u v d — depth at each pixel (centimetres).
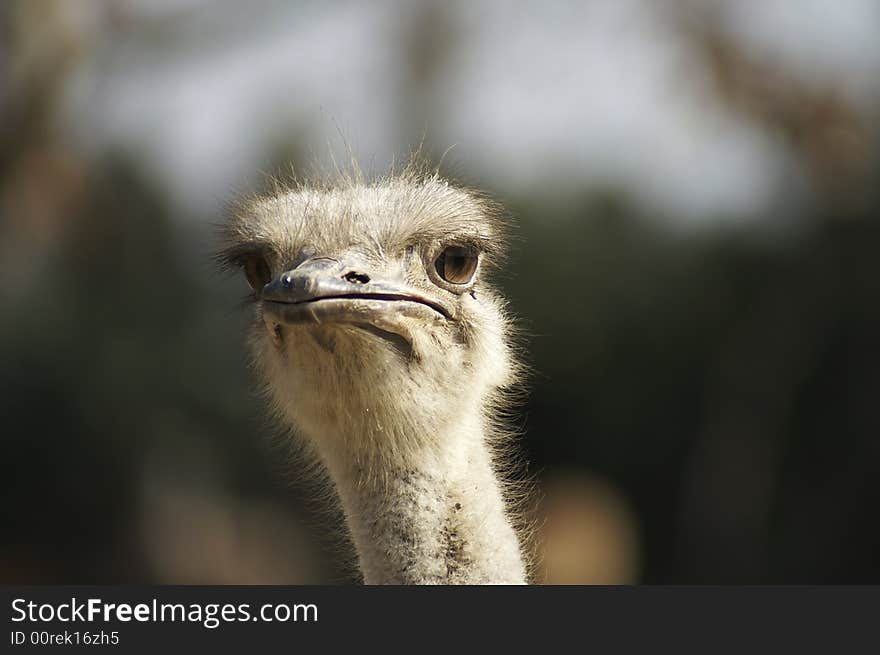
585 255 7850
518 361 1783
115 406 7306
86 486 7269
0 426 7219
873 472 6112
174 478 7350
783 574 6306
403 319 1456
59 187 3756
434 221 1505
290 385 1516
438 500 1513
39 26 3594
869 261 6106
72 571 6800
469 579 1512
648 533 7462
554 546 4806
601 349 7712
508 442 1744
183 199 7444
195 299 7544
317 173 1794
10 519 7194
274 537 6950
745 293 7150
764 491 6575
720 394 6888
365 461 1516
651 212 8144
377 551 1523
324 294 1395
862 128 4400
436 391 1498
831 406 6362
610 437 7681
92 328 7319
